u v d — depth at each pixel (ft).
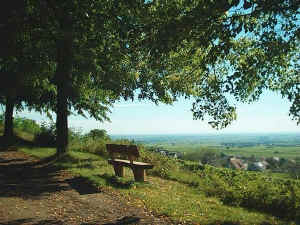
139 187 34.63
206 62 32.45
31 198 29.63
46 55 55.52
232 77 34.81
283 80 42.50
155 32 35.32
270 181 35.35
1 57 56.29
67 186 35.04
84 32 52.03
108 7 49.70
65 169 45.83
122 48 49.39
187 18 31.55
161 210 25.23
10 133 82.48
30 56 55.72
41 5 51.44
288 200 26.81
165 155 56.70
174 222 22.67
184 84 49.24
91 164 49.24
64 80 56.08
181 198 30.58
